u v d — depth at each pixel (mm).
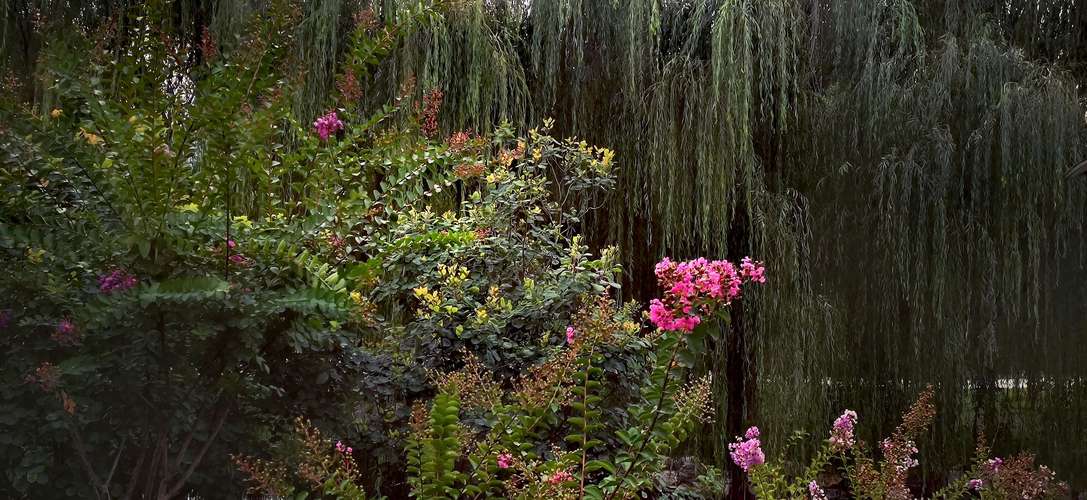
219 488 2166
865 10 4172
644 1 4215
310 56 4027
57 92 1900
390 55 4145
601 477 2803
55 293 1791
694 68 4230
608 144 4391
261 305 1828
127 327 1797
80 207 1902
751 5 4098
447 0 2406
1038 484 2529
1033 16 4457
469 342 3090
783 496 2465
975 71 4184
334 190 2293
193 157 2057
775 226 4191
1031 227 4055
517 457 1932
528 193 3520
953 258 4168
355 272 2115
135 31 1900
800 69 4316
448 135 4172
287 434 2109
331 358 2227
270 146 2131
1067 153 4109
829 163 4293
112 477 2061
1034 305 4109
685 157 4203
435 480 1752
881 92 4125
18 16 3654
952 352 4164
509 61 4297
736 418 4230
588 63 4391
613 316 2836
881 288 4234
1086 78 4414
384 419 2906
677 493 3096
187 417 1962
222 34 3707
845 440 2504
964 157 4125
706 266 1732
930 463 4238
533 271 3371
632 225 4363
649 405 1841
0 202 1835
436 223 3268
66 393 1807
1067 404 4242
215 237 1907
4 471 1924
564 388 1899
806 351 4188
